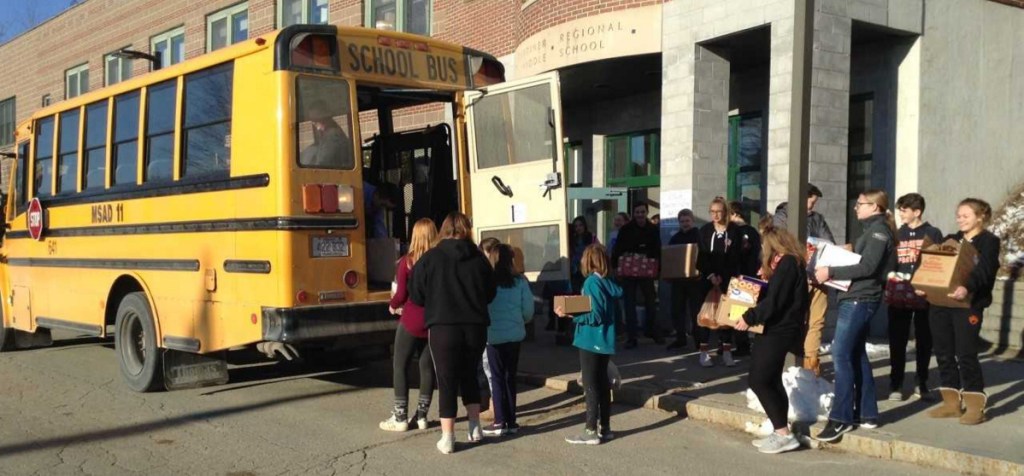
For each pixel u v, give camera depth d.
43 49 29.19
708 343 9.52
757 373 6.49
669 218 12.05
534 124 8.25
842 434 6.63
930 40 11.53
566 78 13.67
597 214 15.66
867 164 12.07
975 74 12.04
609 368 7.77
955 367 7.00
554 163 8.10
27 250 11.23
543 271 8.22
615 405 8.29
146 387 8.80
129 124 9.20
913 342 11.07
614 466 6.31
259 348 7.74
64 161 10.48
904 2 11.22
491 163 8.60
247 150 7.57
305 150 7.39
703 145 11.79
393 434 7.22
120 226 9.27
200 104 8.18
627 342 10.97
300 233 7.30
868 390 6.78
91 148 9.91
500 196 8.53
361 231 7.70
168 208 8.52
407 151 9.95
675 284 10.68
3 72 32.00
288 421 7.70
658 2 12.05
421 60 8.45
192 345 8.23
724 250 9.51
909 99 11.52
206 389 9.16
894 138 11.69
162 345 8.64
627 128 15.19
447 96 8.93
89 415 7.98
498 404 7.12
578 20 12.59
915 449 6.25
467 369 6.89
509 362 7.18
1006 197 12.36
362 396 8.77
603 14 12.38
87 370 10.34
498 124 8.54
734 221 9.71
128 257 9.16
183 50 23.00
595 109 15.81
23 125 11.42
